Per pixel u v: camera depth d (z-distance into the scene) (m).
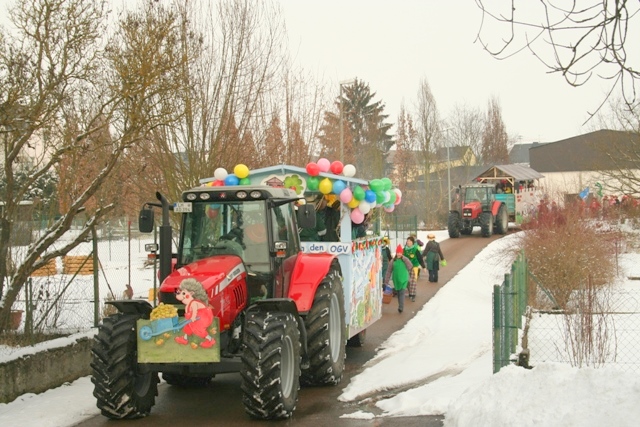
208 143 17.23
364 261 13.19
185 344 8.48
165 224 9.35
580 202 21.19
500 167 43.22
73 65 10.52
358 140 60.28
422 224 52.50
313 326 10.29
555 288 16.75
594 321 12.37
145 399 8.96
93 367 8.66
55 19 10.24
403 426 8.19
